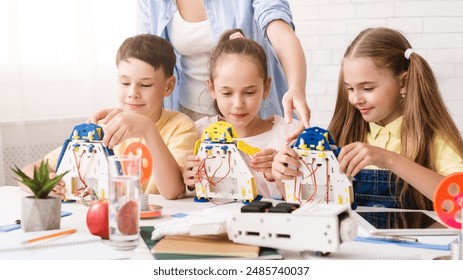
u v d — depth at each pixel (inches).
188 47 67.7
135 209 37.4
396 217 46.0
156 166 53.6
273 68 70.4
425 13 106.3
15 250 37.4
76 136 52.5
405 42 58.2
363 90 56.4
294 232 34.9
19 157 90.7
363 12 110.7
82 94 97.4
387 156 48.8
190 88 69.0
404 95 57.5
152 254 36.2
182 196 55.9
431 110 56.0
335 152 48.5
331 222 34.2
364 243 39.0
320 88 115.5
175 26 67.8
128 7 101.1
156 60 60.6
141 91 60.9
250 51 58.7
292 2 115.8
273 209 35.6
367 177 56.6
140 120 52.7
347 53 57.7
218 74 59.0
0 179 87.0
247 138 63.3
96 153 51.5
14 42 88.1
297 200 48.7
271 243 35.5
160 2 68.4
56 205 42.3
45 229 41.9
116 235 37.2
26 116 91.6
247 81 58.1
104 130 52.9
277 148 62.9
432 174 49.0
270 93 69.7
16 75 88.8
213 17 66.5
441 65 106.1
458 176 41.3
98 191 51.4
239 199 52.2
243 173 51.3
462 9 104.2
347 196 47.5
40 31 91.7
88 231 42.1
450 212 41.3
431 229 41.3
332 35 113.5
